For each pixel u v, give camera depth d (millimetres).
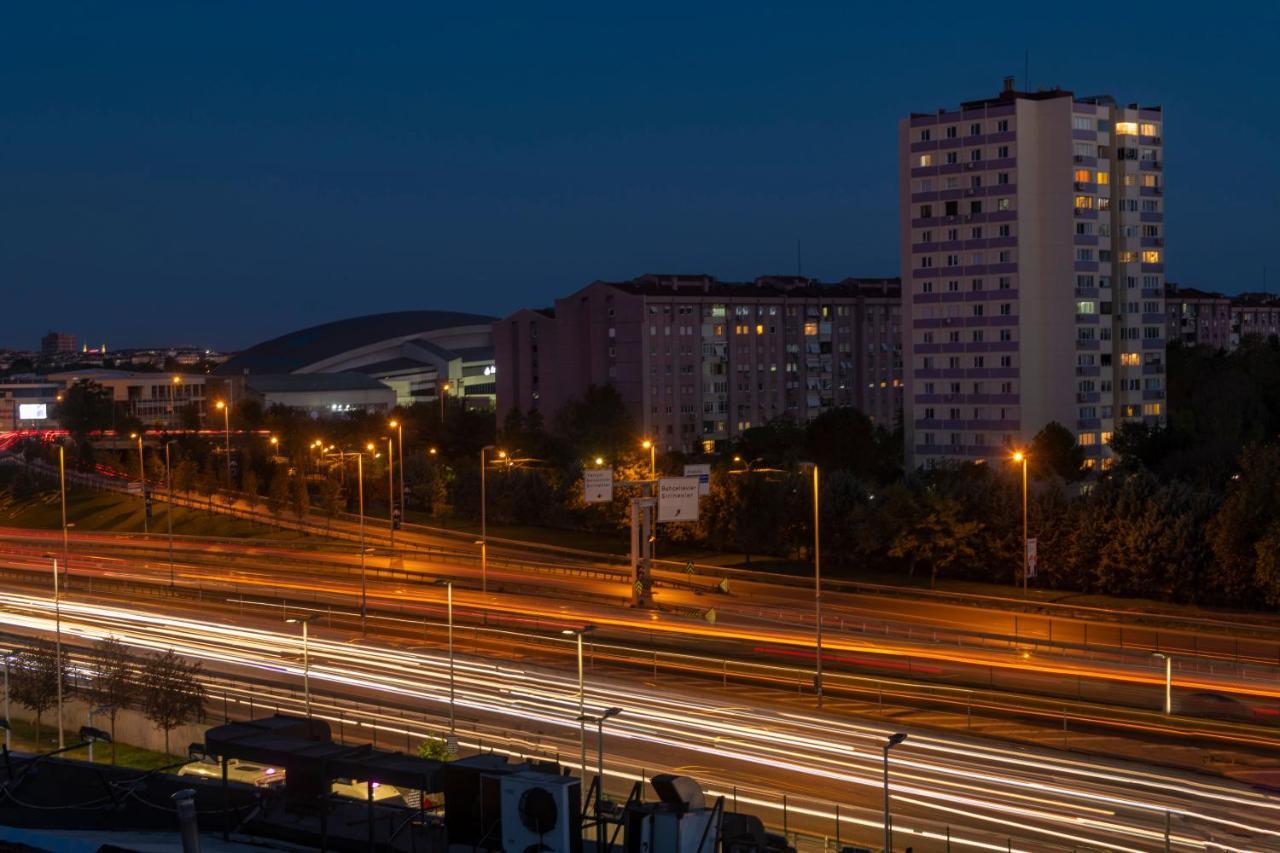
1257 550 87938
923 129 153125
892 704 68000
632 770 56000
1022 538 102688
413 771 22812
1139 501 99125
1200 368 189750
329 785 23906
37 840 22812
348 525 152000
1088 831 47031
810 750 58969
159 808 25000
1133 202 151500
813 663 78188
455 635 89938
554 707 68500
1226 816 48594
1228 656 77750
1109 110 150375
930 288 153500
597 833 23484
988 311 149250
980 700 68062
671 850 21359
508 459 155375
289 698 72375
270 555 133875
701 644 84562
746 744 60188
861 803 50906
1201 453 132000
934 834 46906
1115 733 61562
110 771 26797
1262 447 96125
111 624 97062
